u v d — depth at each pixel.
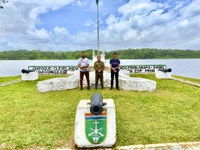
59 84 13.15
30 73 18.44
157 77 18.95
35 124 7.52
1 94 12.63
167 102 10.06
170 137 6.31
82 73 12.77
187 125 7.23
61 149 5.71
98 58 12.87
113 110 5.75
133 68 23.44
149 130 6.80
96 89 13.05
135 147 5.74
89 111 5.71
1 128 7.20
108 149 5.68
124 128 6.96
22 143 6.05
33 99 11.12
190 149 5.60
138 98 10.74
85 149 5.73
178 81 17.02
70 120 7.81
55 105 9.80
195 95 11.67
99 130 5.71
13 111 9.10
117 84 12.80
